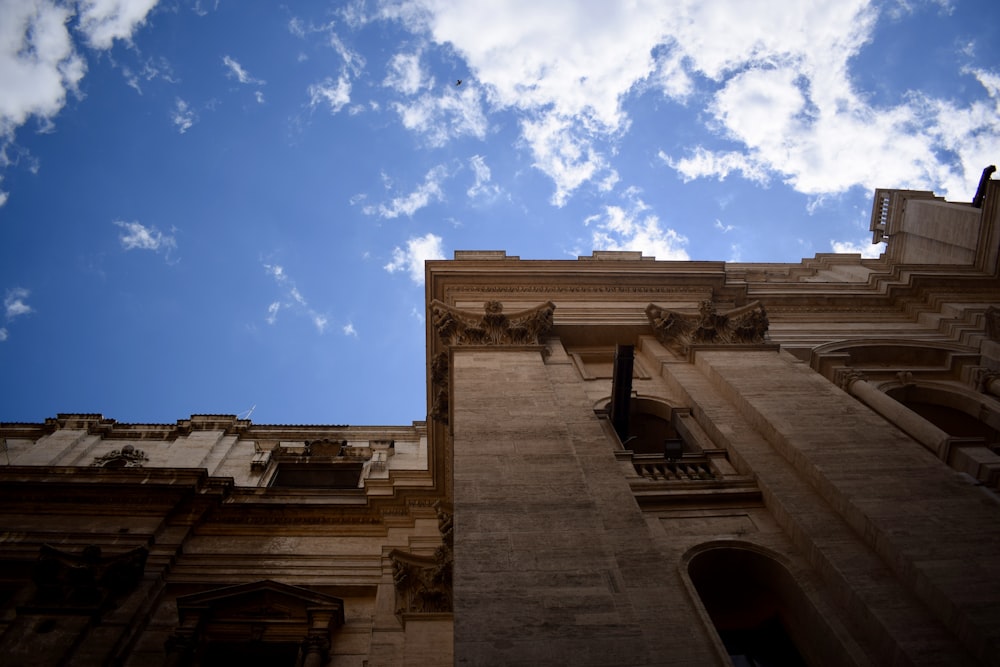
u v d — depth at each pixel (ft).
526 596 34.40
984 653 32.07
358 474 95.76
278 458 96.48
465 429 48.60
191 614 63.98
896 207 117.50
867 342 78.74
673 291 82.99
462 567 36.14
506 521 39.45
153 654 61.36
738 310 72.54
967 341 79.87
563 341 73.77
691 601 37.70
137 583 66.39
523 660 30.99
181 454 95.81
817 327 86.48
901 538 38.86
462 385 55.83
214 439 99.60
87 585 63.57
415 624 59.06
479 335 66.59
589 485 45.68
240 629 63.77
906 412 61.41
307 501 81.66
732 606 43.68
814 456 47.21
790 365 63.00
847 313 90.74
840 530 42.24
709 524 45.55
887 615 35.76
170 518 76.95
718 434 54.34
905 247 114.32
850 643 36.40
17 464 91.81
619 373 59.47
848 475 44.80
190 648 61.16
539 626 32.68
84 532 73.41
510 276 81.61
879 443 48.62
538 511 40.24
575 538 38.27
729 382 59.57
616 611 33.60
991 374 71.20
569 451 45.93
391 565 68.49
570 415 54.65
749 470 49.42
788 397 56.39
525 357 62.08
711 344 68.08
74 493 77.87
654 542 41.32
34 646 57.31
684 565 41.70
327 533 77.92
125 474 79.92
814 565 41.16
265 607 65.51
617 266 84.79
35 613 60.54
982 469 50.14
